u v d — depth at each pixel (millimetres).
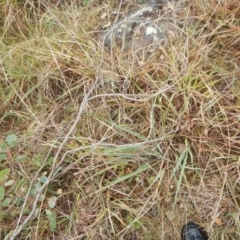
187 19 2191
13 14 2430
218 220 1913
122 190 1992
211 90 2012
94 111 2109
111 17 2355
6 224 1999
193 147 1995
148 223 1952
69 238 1962
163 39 2172
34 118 2184
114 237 1951
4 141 2152
